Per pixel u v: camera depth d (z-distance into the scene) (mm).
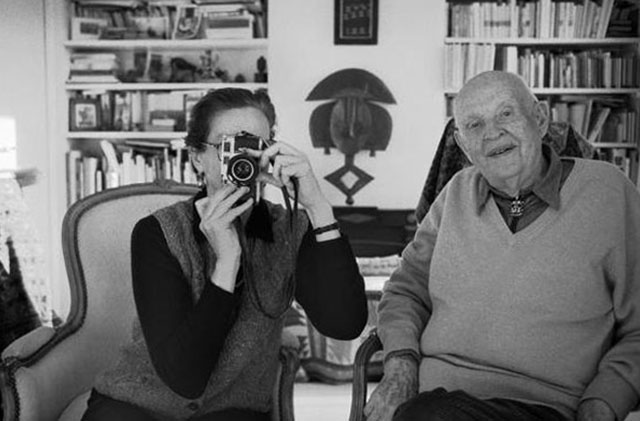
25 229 3768
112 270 2320
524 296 1914
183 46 5262
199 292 1847
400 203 5000
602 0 5039
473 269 1989
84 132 5250
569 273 1896
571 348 1905
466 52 4945
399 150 4988
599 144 5113
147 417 1861
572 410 1894
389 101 4910
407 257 2219
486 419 1692
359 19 4922
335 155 5020
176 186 2408
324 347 4078
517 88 1946
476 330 1968
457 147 2604
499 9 5016
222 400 1898
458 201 2080
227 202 1740
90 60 5246
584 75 5070
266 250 1925
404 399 1960
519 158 1916
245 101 1871
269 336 1920
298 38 4977
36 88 5016
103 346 2303
